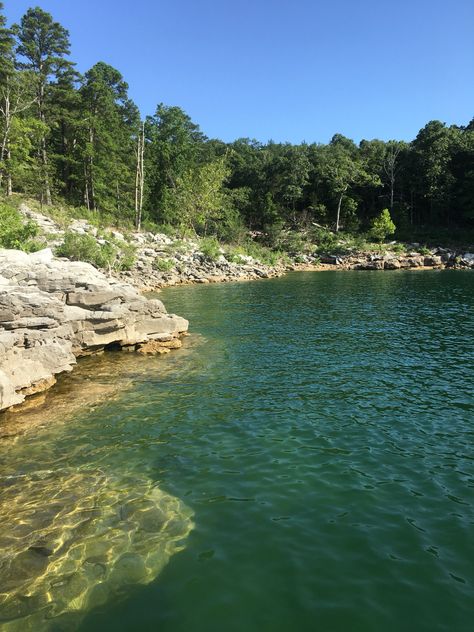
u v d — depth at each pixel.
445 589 5.93
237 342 20.59
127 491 8.38
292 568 6.33
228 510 7.75
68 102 59.78
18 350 13.62
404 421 11.59
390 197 87.75
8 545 6.81
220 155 98.00
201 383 14.80
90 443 10.45
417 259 63.41
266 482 8.66
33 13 55.19
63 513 7.64
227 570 6.31
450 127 90.38
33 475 8.98
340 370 16.17
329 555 6.59
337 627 5.34
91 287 18.33
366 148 95.31
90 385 14.53
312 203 87.62
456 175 81.75
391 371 15.98
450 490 8.35
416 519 7.45
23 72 51.22
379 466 9.27
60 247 39.00
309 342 20.52
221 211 73.75
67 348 15.72
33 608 5.65
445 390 13.92
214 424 11.52
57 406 12.72
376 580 6.09
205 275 49.03
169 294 37.69
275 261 63.69
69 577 6.17
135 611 5.61
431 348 19.17
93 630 5.32
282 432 10.98
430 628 5.32
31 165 53.72
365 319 26.12
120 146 68.06
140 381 14.99
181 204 68.62
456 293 36.75
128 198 68.44
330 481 8.68
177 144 81.62
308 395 13.61
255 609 5.62
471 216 76.44
